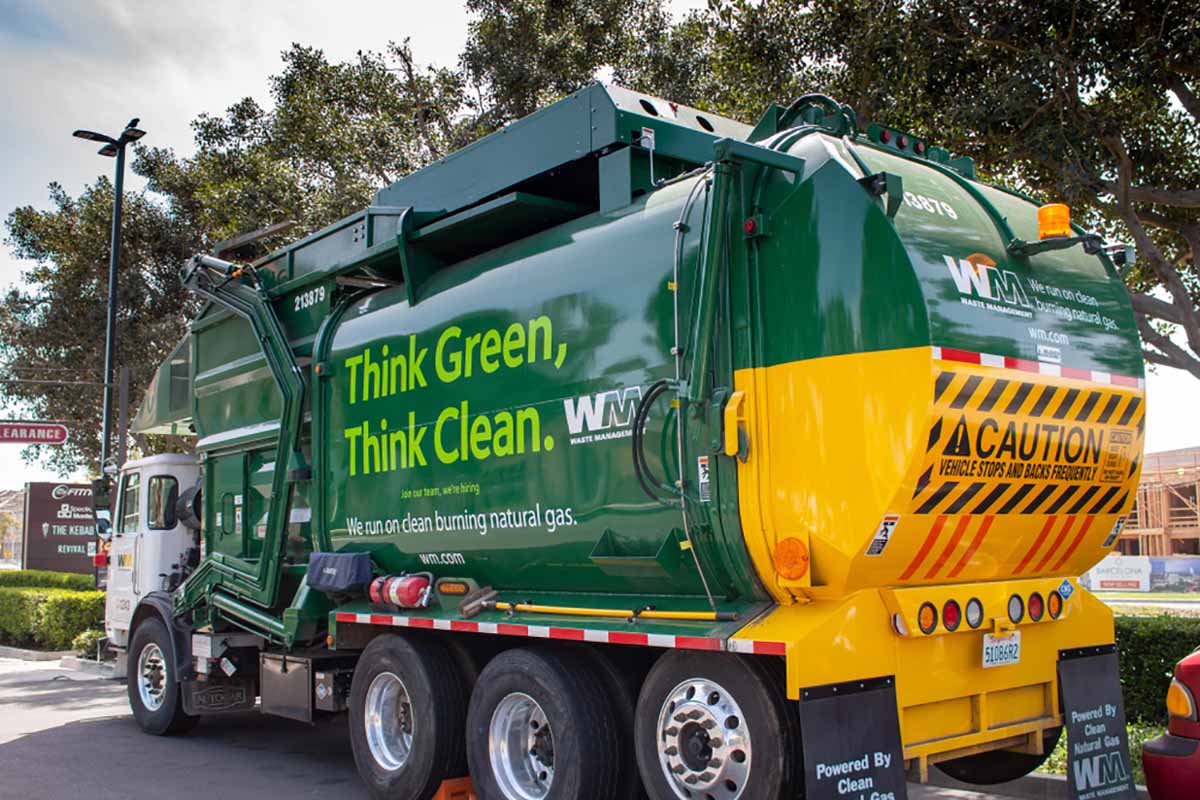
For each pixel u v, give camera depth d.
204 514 9.34
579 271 5.75
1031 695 5.43
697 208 5.19
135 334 24.28
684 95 17.41
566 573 5.80
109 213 23.91
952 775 6.34
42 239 24.81
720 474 4.84
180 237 24.33
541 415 5.82
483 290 6.39
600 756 5.38
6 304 25.73
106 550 12.44
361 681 6.86
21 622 18.03
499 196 6.63
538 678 5.57
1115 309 5.59
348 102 18.73
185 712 9.19
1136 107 11.04
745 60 11.76
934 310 4.50
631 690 5.55
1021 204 5.77
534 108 17.45
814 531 4.57
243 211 18.14
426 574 6.62
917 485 4.46
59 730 10.03
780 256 4.87
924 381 4.40
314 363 7.70
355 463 7.28
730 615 4.82
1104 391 5.32
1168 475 40.09
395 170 17.83
